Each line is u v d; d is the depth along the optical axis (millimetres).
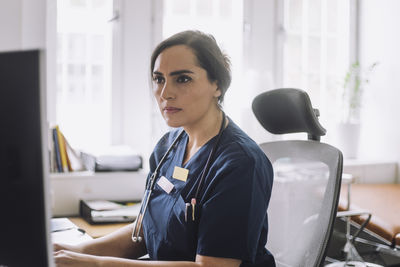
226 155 1149
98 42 2699
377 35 3363
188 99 1154
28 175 595
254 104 1556
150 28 2775
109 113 2740
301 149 1505
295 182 1473
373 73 3414
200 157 1220
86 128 2711
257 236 1106
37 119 585
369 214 2285
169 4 2848
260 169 1137
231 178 1100
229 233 1071
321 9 3338
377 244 2746
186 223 1149
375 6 3367
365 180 3207
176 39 1167
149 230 1270
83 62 2672
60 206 2256
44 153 590
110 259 1068
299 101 1405
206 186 1151
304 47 3285
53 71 2561
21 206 602
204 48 1152
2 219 614
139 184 2383
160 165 1348
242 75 3020
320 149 1449
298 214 1429
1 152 604
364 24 3451
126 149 2506
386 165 3248
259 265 1203
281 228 1469
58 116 2646
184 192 1202
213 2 2947
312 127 1433
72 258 1045
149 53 2777
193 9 2906
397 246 2244
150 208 1285
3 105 598
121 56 2727
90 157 2385
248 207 1082
